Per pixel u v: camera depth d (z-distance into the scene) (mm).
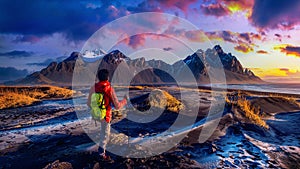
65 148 5742
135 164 4508
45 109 14844
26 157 5152
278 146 5953
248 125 8172
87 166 4379
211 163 4625
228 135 6914
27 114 12836
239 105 12133
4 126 9305
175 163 4551
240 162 4691
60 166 4172
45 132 7859
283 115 12406
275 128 8500
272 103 15734
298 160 4953
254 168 4402
